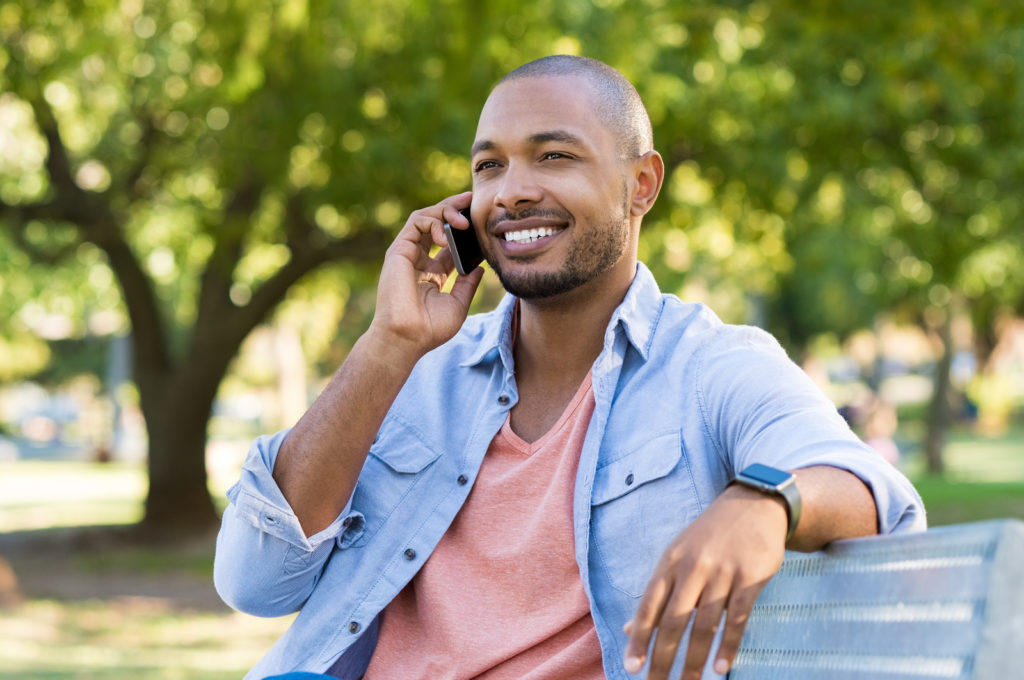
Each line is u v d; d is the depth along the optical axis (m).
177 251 20.14
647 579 2.39
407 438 2.79
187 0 15.26
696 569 1.81
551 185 2.60
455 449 2.73
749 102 14.96
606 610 2.41
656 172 2.74
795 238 18.70
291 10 11.44
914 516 2.12
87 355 61.53
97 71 17.50
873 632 1.80
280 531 2.57
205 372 19.94
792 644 2.03
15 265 25.92
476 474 2.68
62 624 13.07
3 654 11.02
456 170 15.30
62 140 17.97
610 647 2.38
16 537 20.55
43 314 35.03
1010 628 1.57
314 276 23.62
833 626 1.91
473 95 11.06
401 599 2.74
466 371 2.87
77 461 50.16
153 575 16.81
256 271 23.58
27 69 14.39
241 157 15.07
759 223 17.70
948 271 18.20
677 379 2.53
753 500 1.89
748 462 2.25
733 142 15.41
